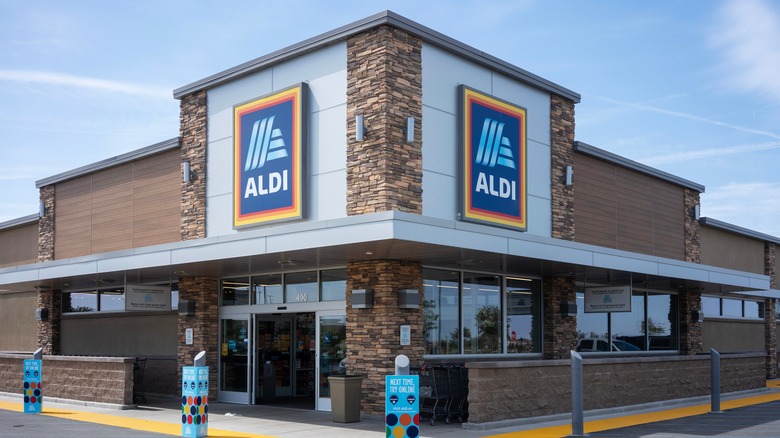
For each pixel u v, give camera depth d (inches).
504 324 839.7
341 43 745.0
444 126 754.2
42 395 848.9
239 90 845.2
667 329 1129.4
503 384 645.3
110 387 810.2
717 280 991.0
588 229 945.5
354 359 716.7
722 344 1273.4
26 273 958.4
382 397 688.4
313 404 837.8
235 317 876.6
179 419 713.0
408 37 727.7
